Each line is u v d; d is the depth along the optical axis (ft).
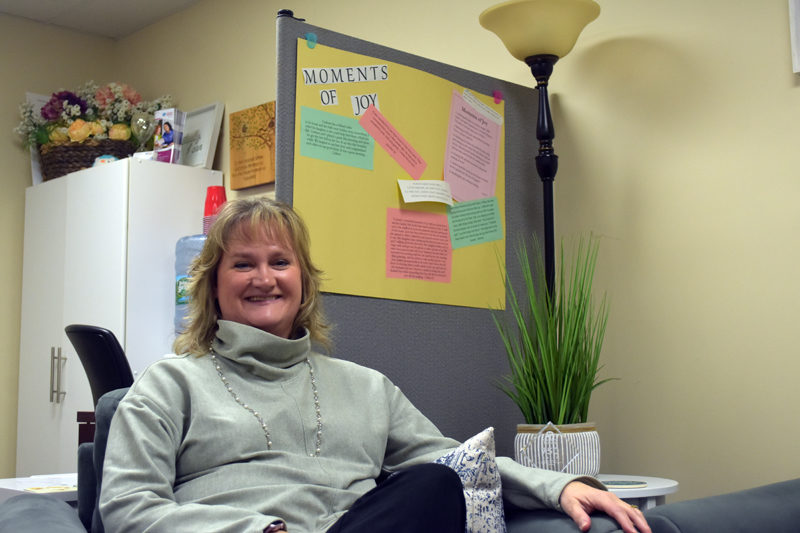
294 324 5.73
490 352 8.01
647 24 8.20
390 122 7.43
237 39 12.76
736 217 7.48
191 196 12.28
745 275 7.38
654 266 7.98
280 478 4.96
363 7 10.93
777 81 7.31
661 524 4.32
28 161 14.06
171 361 5.17
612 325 8.23
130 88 13.48
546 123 8.07
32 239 13.50
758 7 7.47
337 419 5.33
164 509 4.38
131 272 11.53
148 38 14.51
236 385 5.20
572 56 8.75
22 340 13.48
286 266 5.50
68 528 4.33
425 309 7.54
